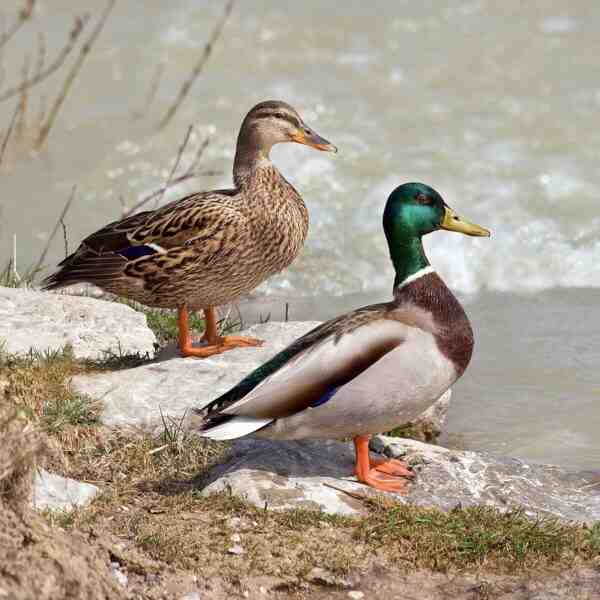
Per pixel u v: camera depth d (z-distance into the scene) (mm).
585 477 10344
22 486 7594
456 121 20844
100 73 22203
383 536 8758
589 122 20734
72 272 12055
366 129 20547
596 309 15609
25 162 19531
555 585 8359
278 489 9281
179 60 22734
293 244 12211
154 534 8516
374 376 8922
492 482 9938
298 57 22984
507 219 18031
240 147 12164
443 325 9188
